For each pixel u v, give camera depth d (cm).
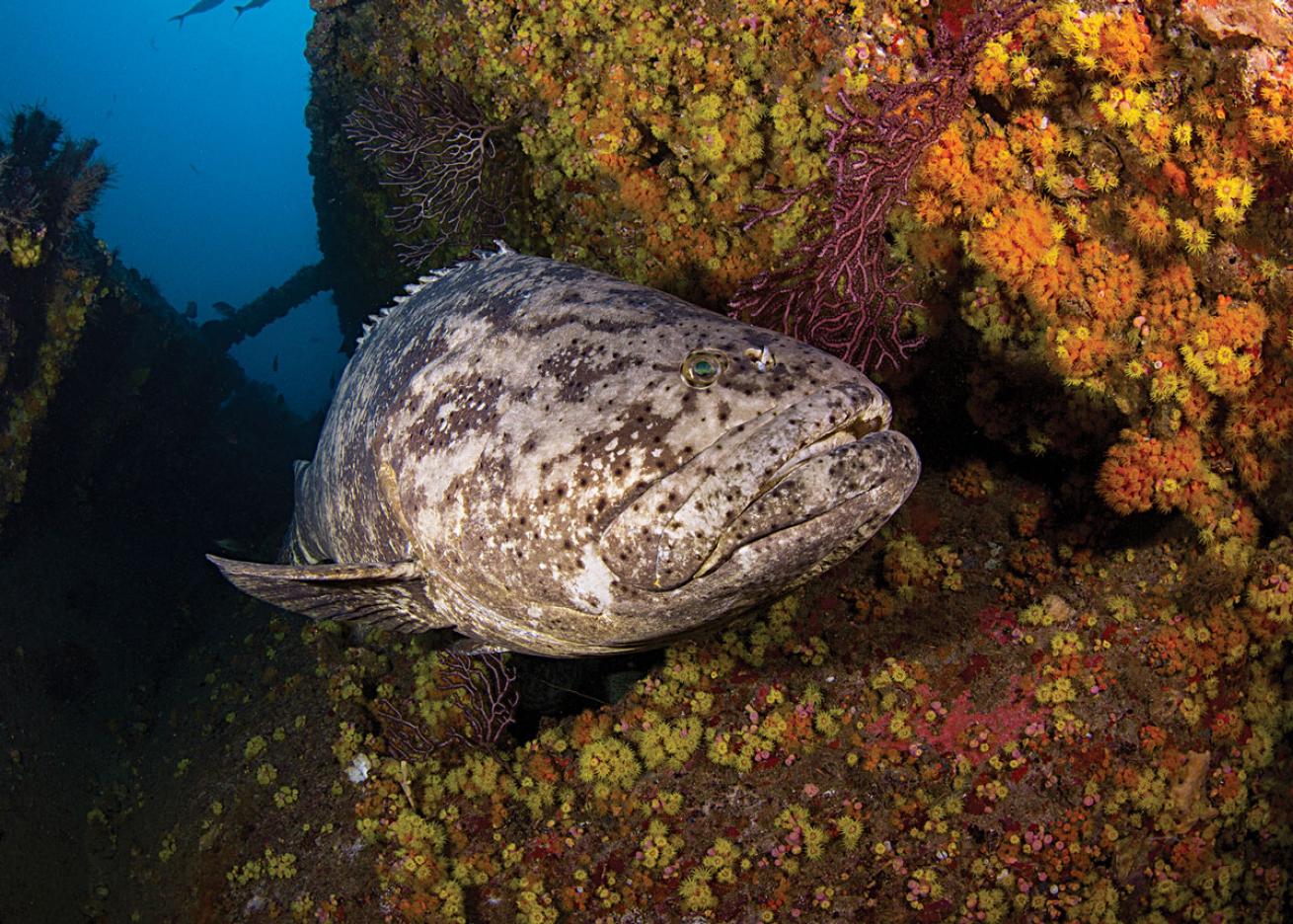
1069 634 142
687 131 145
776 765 146
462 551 95
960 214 128
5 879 215
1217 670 138
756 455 78
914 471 81
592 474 84
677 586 84
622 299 93
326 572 100
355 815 177
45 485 275
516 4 156
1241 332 116
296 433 439
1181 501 129
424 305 113
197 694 248
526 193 176
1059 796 137
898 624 151
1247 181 109
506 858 157
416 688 193
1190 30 107
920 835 139
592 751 153
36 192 259
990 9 116
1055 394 137
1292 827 140
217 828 195
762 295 133
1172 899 139
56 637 261
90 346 284
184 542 320
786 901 141
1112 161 119
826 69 131
